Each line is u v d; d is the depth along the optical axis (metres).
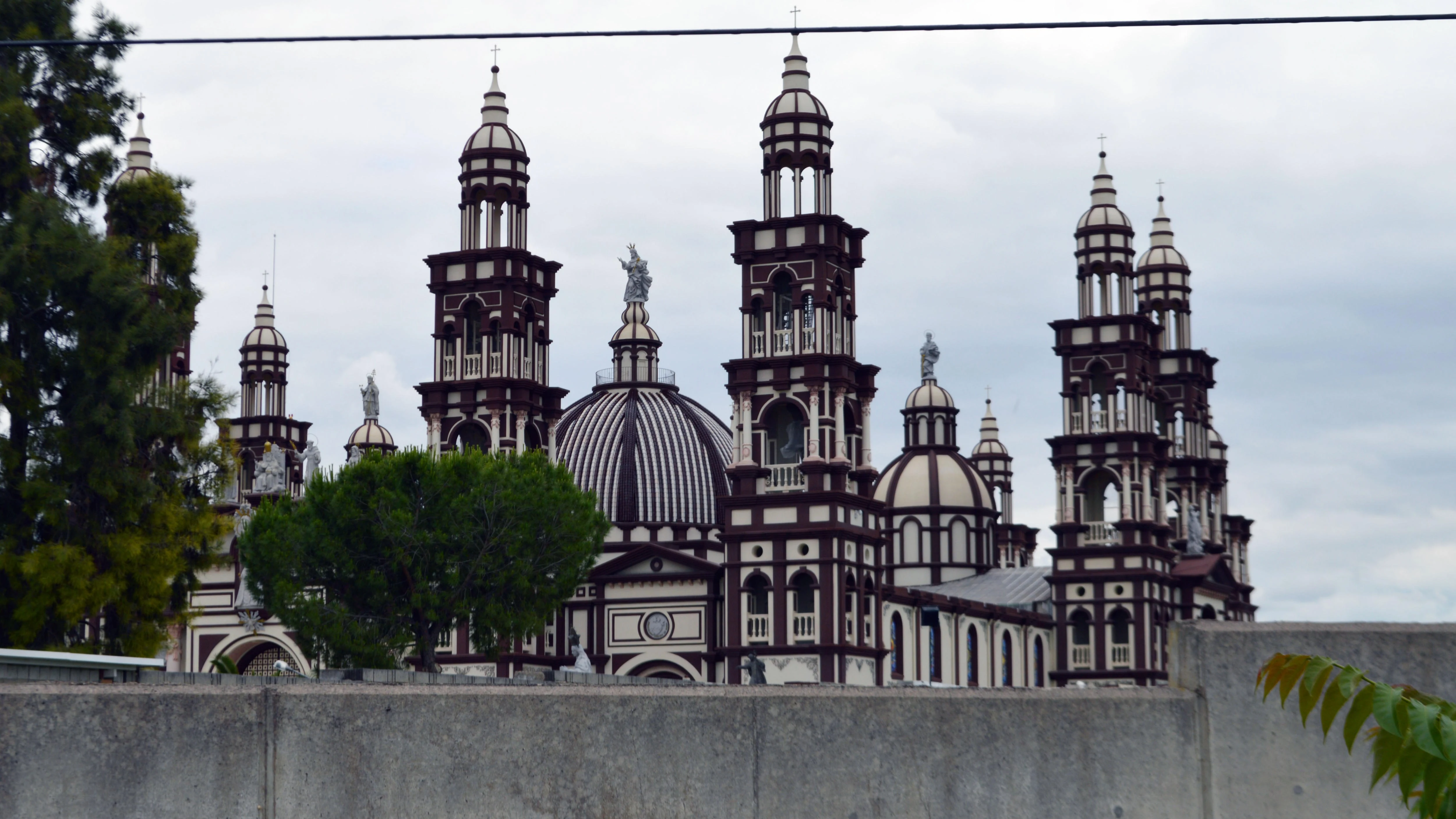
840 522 94.50
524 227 103.25
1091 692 16.16
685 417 115.75
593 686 16.25
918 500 148.75
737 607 95.19
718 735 15.84
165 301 57.19
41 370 53.81
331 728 15.27
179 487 57.84
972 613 124.06
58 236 52.56
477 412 99.88
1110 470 121.69
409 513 80.44
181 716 14.97
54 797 14.54
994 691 16.16
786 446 98.81
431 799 15.34
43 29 56.28
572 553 83.50
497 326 101.00
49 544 51.78
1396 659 15.70
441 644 90.38
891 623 112.00
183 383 58.84
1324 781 15.70
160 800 14.80
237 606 105.12
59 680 26.86
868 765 15.89
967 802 15.89
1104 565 120.56
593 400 117.25
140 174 81.00
